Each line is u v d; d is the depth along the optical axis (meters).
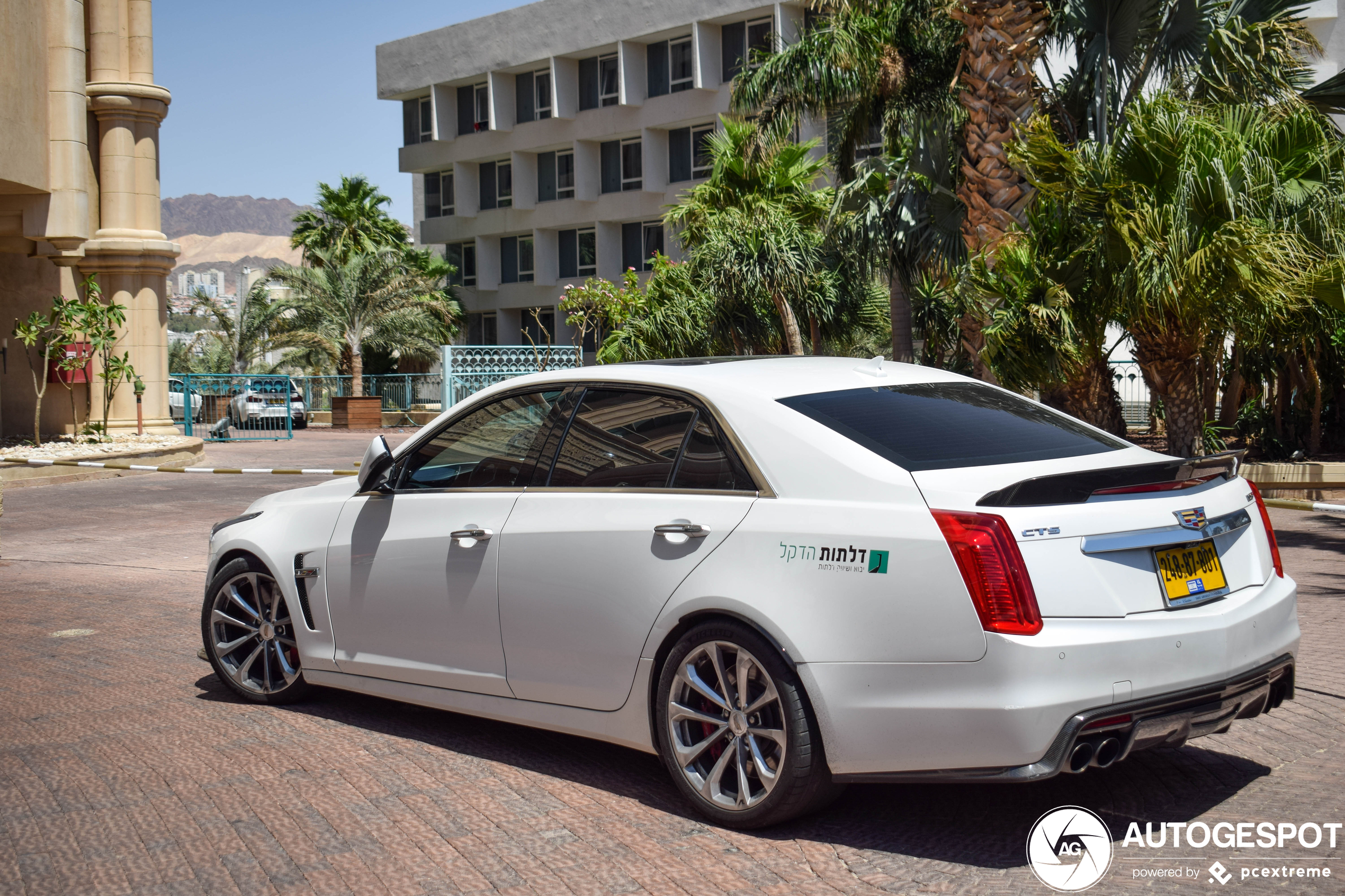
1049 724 3.33
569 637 4.30
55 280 24.06
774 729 3.75
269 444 31.00
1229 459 3.99
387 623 4.96
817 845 3.75
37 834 3.96
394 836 3.89
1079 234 11.45
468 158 50.22
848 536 3.64
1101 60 14.86
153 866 3.68
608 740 4.26
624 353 24.06
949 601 3.43
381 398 40.72
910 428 4.01
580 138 46.53
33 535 12.59
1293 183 10.78
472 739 5.00
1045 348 11.26
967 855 3.64
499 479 4.70
